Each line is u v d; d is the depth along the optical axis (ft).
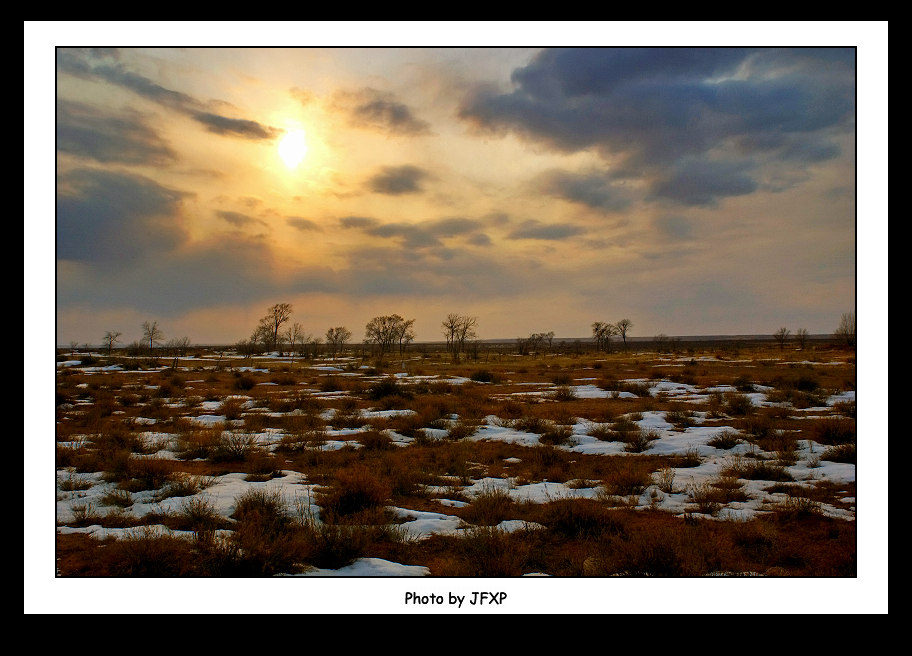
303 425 48.42
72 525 21.67
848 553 18.49
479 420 52.80
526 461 36.45
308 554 17.74
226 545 17.75
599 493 26.63
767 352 230.48
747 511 23.67
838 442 39.06
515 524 22.33
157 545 17.42
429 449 39.91
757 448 38.32
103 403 63.57
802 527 21.42
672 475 30.37
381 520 21.48
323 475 29.96
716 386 85.87
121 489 27.22
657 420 51.80
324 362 195.42
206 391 85.92
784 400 65.46
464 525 22.33
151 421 53.83
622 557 17.20
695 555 17.30
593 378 108.78
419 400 66.95
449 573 16.70
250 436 42.06
